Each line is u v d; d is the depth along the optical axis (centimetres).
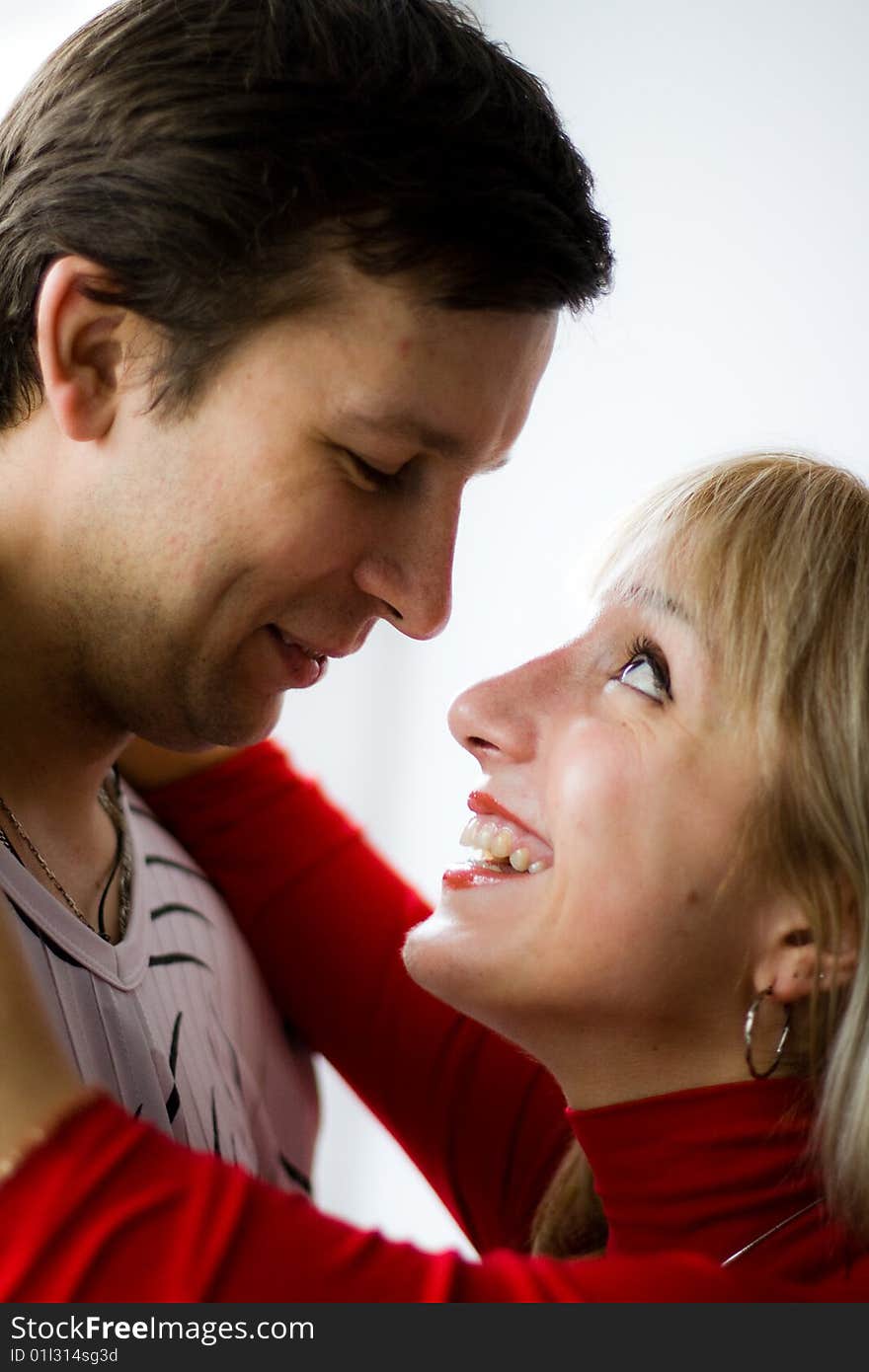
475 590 228
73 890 97
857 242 202
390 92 83
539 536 223
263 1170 116
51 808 96
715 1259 101
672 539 104
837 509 103
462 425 88
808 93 205
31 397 89
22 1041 73
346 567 91
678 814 98
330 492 88
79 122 87
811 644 99
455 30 89
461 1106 129
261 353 84
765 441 207
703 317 212
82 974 93
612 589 108
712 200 212
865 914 98
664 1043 103
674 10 216
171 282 84
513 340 88
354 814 230
